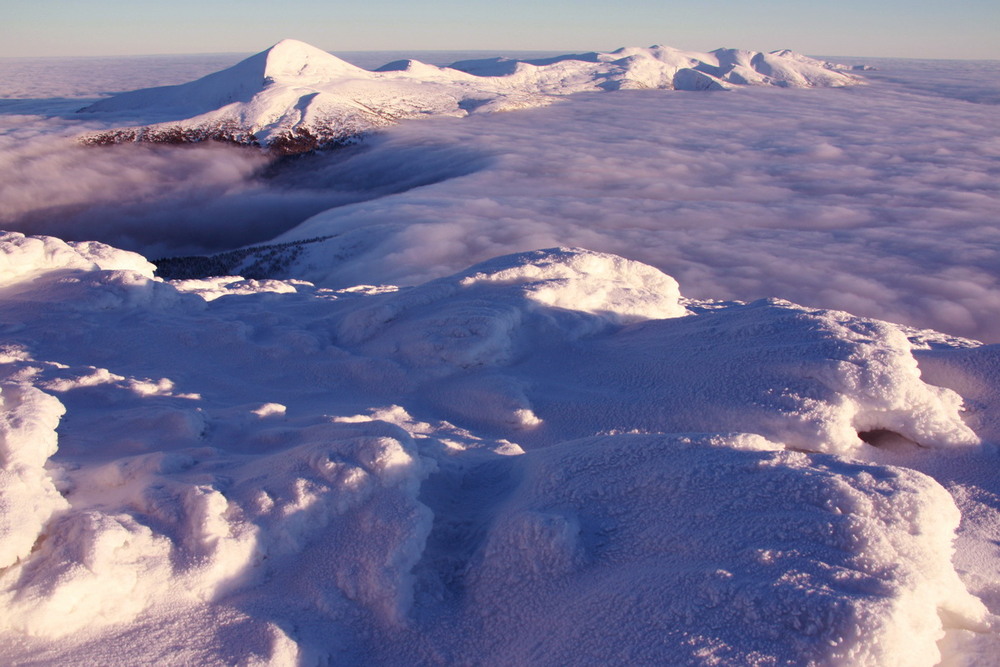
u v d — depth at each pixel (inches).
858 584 81.2
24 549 94.6
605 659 79.5
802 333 190.5
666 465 111.7
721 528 95.6
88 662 83.1
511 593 96.0
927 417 161.0
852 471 104.0
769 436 162.6
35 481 106.1
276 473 118.0
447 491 128.0
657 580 88.5
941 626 84.5
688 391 183.6
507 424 183.8
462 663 87.0
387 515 107.4
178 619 90.8
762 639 76.2
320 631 91.7
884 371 165.8
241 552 100.1
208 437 161.2
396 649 90.3
